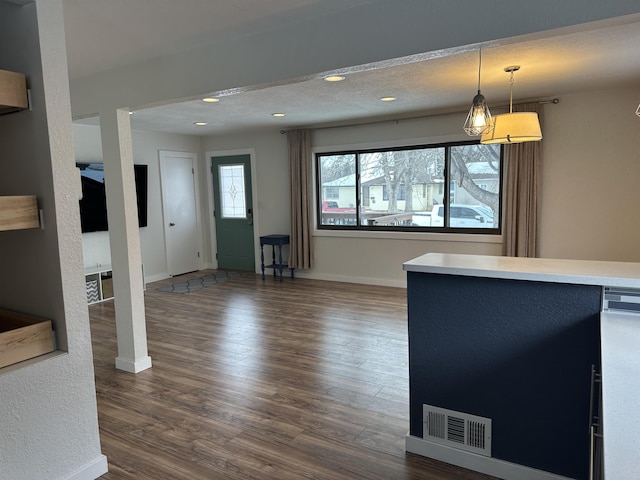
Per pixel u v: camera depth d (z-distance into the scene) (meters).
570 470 1.99
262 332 4.37
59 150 2.00
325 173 6.72
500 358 2.09
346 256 6.58
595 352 1.89
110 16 2.39
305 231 6.71
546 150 4.98
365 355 3.70
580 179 4.86
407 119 5.86
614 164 4.69
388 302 5.40
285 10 2.36
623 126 4.59
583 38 2.88
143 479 2.16
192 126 6.38
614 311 1.85
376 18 2.27
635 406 1.07
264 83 2.70
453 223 5.82
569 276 1.89
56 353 2.07
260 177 7.21
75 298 2.10
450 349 2.20
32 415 1.95
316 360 3.61
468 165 5.64
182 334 4.36
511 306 2.04
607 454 0.88
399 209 6.20
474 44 2.06
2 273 2.29
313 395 3.00
